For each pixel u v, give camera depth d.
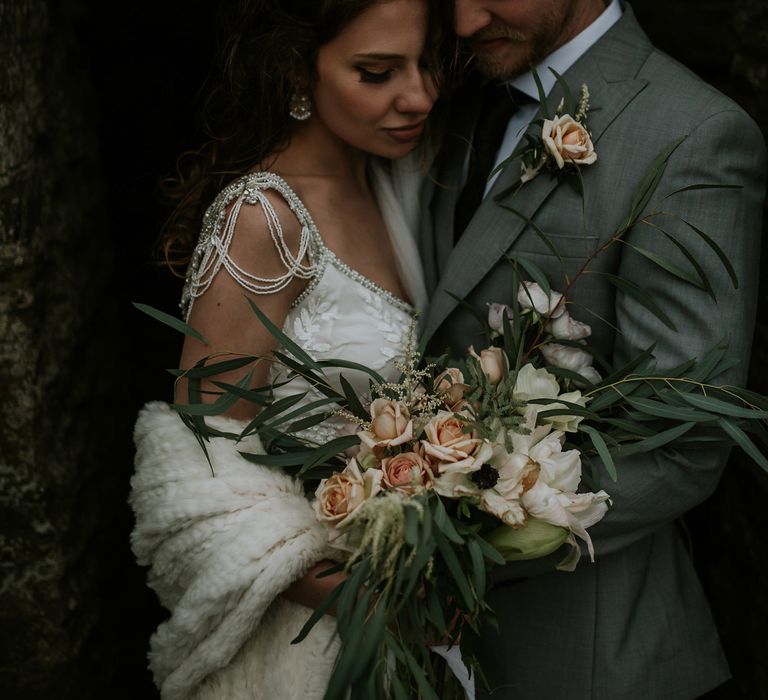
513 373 1.62
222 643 1.65
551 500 1.49
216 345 1.75
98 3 3.15
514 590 1.93
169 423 1.72
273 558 1.59
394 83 1.75
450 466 1.46
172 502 1.64
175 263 1.98
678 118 1.72
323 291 1.83
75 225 2.65
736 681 2.43
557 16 1.83
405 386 1.58
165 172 3.34
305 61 1.78
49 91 2.52
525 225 1.83
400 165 2.03
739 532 2.41
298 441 1.74
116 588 2.72
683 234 1.69
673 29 3.02
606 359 1.86
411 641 1.57
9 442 2.17
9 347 2.15
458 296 1.90
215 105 1.91
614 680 1.89
